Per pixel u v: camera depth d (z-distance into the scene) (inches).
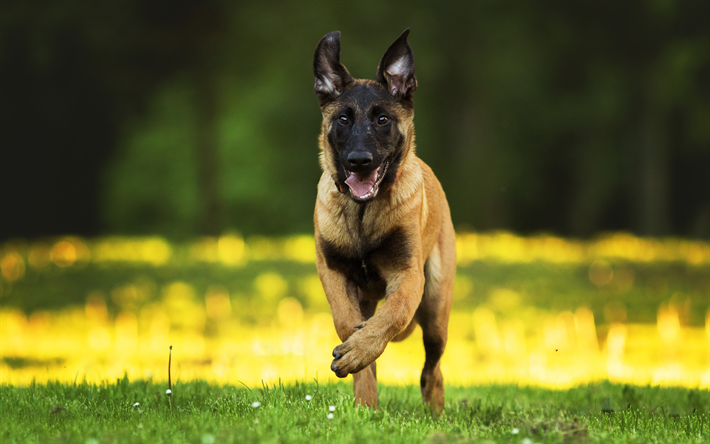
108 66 858.1
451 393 270.8
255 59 831.7
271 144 1298.0
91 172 1306.6
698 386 288.8
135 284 605.9
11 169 1197.7
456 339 500.1
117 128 1208.8
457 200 1122.0
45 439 153.7
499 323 540.1
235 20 791.1
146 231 1350.9
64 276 623.8
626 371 397.4
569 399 252.4
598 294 618.2
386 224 206.4
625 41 1034.1
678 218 1250.0
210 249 748.6
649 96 1036.5
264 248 791.1
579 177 1229.7
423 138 1142.3
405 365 412.5
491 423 195.6
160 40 805.2
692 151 1150.3
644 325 546.3
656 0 965.2
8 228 1208.2
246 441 147.3
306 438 153.3
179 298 573.3
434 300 231.8
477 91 1047.0
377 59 838.5
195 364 399.5
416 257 208.8
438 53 964.0
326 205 211.8
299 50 810.2
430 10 947.3
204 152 832.9
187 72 862.5
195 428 158.1
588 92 1119.0
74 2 788.0
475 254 744.3
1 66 911.7
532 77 1076.5
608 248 820.0
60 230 1293.1
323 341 456.1
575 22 1029.8
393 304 192.9
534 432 168.4
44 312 542.3
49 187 1224.2
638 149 1101.1
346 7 826.8
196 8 786.8
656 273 681.6
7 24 826.2
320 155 218.5
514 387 287.6
